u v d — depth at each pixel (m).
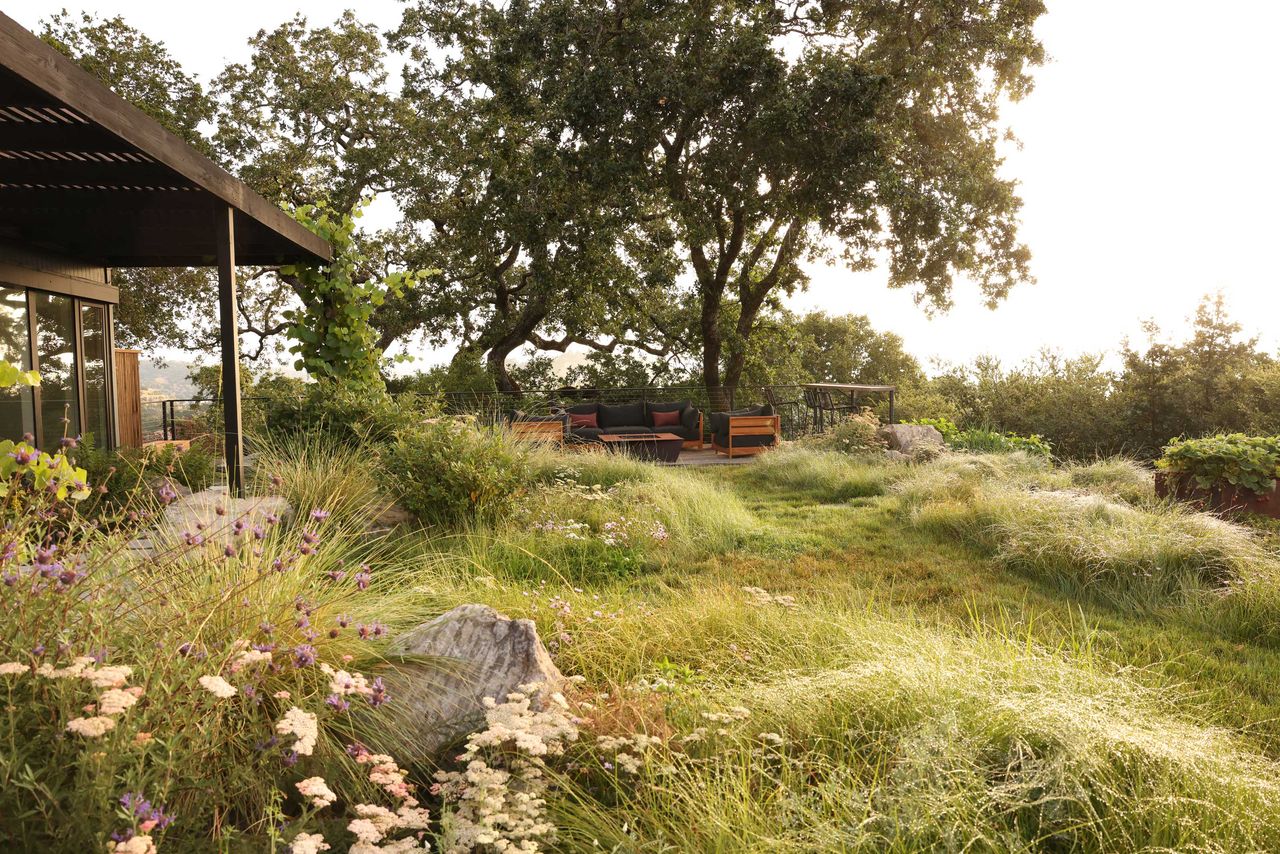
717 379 18.98
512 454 6.93
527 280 18.08
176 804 1.76
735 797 2.17
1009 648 3.34
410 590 3.79
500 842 1.78
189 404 13.12
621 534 6.14
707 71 14.14
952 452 11.00
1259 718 3.25
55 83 3.54
